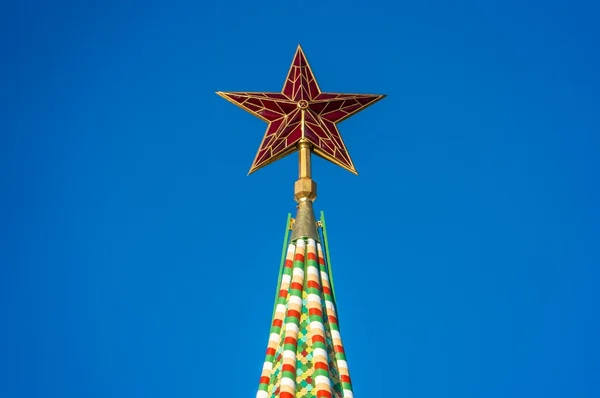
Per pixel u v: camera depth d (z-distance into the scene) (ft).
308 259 104.17
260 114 117.19
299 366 94.32
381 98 119.24
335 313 101.86
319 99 117.29
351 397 94.07
